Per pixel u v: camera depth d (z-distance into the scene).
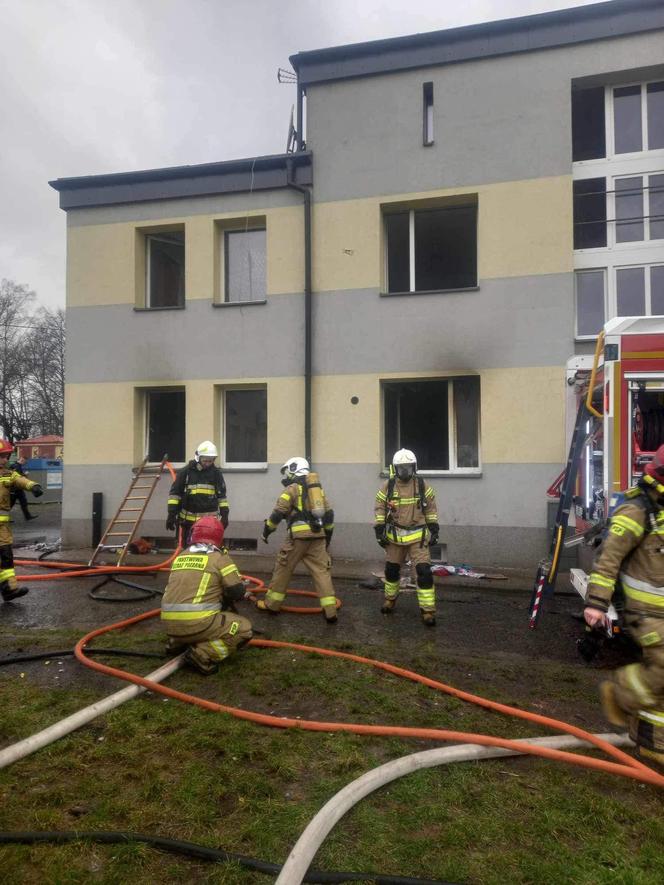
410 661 4.91
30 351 43.69
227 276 10.70
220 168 10.16
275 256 10.02
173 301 11.00
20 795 2.83
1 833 2.50
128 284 10.67
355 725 3.54
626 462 5.23
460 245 9.74
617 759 3.25
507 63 9.09
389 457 9.81
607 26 8.70
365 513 9.49
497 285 9.06
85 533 10.62
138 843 2.46
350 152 9.70
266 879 2.29
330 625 6.04
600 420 5.82
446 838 2.56
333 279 9.73
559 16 8.77
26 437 44.12
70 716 3.54
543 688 4.40
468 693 4.22
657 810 2.84
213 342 10.25
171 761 3.16
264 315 10.04
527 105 9.00
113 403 10.63
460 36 9.16
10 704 3.87
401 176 9.48
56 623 6.03
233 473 10.05
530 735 3.59
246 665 4.64
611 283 8.98
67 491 10.72
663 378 5.19
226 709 3.75
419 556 6.11
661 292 8.85
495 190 9.09
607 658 5.12
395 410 9.84
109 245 10.77
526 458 8.86
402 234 9.96
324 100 9.81
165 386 10.55
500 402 9.00
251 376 10.05
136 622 5.89
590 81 9.01
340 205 9.73
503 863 2.42
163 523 10.35
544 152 8.92
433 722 3.72
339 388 9.65
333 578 8.34
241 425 10.58
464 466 9.52
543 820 2.71
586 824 2.70
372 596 7.32
